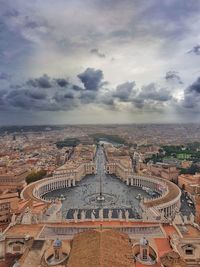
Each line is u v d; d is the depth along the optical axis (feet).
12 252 368.27
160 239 376.07
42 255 324.80
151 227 412.98
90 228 409.69
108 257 276.21
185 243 361.30
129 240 338.75
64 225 425.69
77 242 319.47
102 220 460.96
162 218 515.91
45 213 575.38
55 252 317.83
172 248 349.20
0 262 349.82
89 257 278.26
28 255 323.16
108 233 324.19
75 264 276.00
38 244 352.69
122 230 404.16
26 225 430.61
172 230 407.64
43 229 404.36
